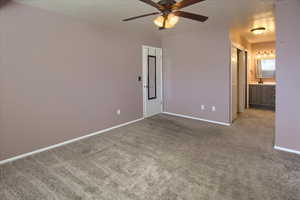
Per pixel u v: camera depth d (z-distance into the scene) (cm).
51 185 201
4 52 247
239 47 475
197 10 290
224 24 375
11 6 249
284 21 258
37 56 279
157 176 216
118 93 416
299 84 256
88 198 179
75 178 214
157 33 461
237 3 263
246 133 361
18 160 261
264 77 621
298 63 254
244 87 565
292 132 269
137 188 194
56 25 298
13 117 260
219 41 413
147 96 495
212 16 320
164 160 255
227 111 418
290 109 267
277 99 277
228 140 326
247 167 232
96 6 270
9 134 258
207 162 247
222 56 412
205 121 453
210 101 443
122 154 276
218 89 427
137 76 461
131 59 441
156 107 529
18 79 262
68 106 325
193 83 469
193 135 355
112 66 397
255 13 306
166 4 196
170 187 194
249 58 604
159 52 521
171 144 312
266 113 528
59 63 307
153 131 383
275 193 181
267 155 263
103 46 376
